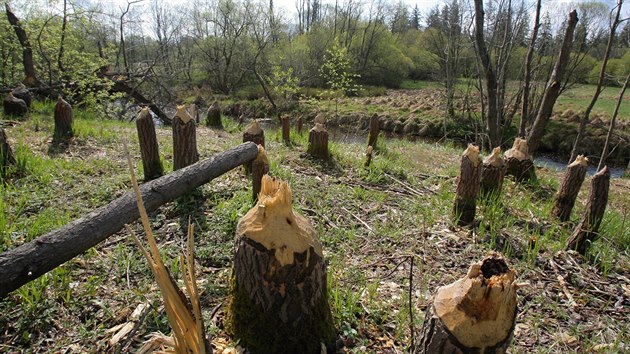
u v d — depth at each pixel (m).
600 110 21.42
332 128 19.22
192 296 1.79
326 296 2.49
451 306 1.78
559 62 8.76
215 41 30.66
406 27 57.28
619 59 21.92
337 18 37.88
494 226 4.55
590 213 4.23
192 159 5.40
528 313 3.22
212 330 2.60
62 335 2.68
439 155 9.57
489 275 1.81
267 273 2.24
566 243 4.47
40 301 2.88
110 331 2.68
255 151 5.45
